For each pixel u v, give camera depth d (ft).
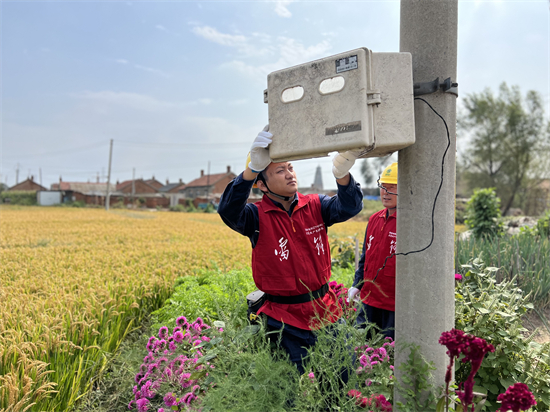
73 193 235.40
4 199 224.94
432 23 6.05
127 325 15.25
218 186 248.32
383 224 11.59
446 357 6.34
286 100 6.24
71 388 10.17
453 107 6.12
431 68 6.08
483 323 8.43
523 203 106.83
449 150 6.09
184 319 9.77
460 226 63.05
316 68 5.81
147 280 19.56
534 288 14.64
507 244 17.42
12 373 9.32
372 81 5.50
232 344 7.67
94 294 16.06
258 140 6.31
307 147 5.95
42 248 37.99
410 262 6.22
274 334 8.40
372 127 5.54
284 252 8.48
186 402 7.66
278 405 6.49
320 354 7.08
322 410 6.99
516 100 106.11
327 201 9.46
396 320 6.50
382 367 7.03
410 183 6.20
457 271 14.51
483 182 108.37
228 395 6.53
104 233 57.36
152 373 8.89
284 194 8.66
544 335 12.48
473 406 5.31
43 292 18.21
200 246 37.50
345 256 23.09
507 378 8.04
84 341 12.47
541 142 102.42
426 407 5.92
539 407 7.57
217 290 13.61
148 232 59.52
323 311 8.46
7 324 12.81
